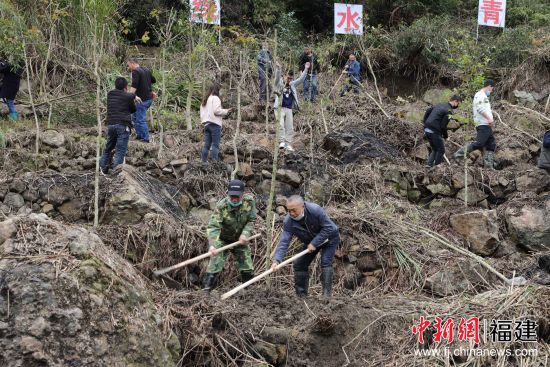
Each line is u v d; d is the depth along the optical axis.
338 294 7.78
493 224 8.91
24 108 11.53
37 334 4.79
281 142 10.49
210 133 9.48
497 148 11.79
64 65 12.57
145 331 5.27
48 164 9.05
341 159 10.45
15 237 5.36
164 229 7.47
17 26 10.65
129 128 8.59
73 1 12.68
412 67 17.66
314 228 6.68
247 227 6.83
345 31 15.84
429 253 8.38
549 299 6.83
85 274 5.16
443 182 9.98
